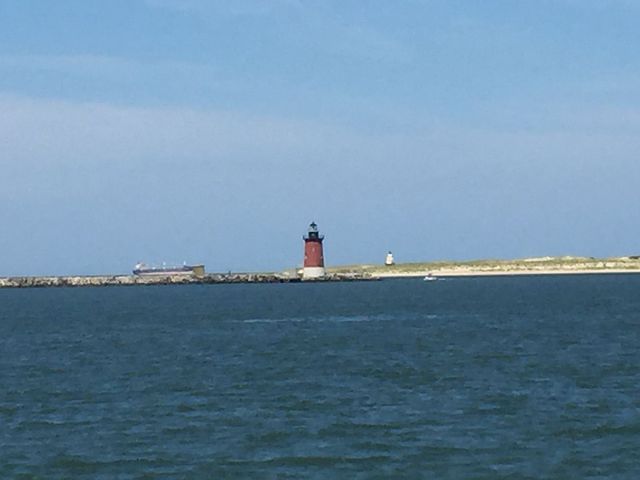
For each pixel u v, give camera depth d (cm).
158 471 4209
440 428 4959
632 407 5512
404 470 4159
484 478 4028
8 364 8262
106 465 4325
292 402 5841
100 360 8469
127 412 5600
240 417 5356
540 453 4406
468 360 7950
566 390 6178
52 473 4212
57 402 6038
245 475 4119
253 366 7750
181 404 5844
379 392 6197
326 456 4406
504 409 5478
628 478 3991
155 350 9300
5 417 5516
